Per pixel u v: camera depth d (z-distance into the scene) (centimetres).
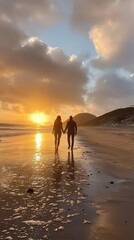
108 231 600
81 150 2252
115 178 1144
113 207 763
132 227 622
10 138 3966
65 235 582
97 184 1036
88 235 581
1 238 569
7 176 1170
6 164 1487
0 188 966
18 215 700
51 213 715
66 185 1018
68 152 2092
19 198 847
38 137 4359
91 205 782
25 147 2503
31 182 1062
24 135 5006
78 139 3875
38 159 1688
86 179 1123
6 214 707
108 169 1346
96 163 1534
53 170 1317
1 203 796
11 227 625
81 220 666
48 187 988
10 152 2069
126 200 829
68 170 1320
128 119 14875
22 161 1598
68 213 716
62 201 819
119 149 2339
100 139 3869
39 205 781
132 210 738
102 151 2169
